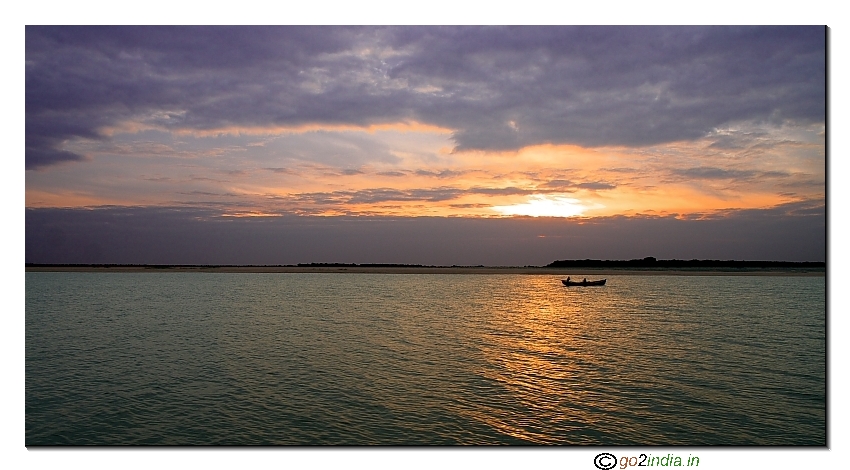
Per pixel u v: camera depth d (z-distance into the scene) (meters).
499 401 21.67
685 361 29.92
